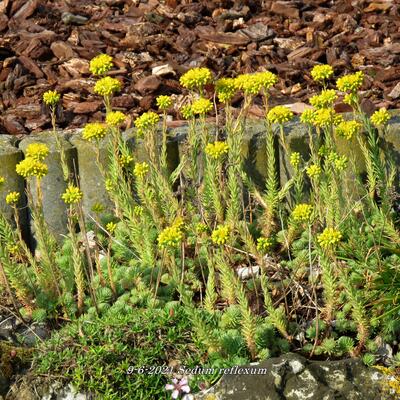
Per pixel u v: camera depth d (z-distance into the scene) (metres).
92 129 6.56
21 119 8.23
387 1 10.00
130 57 9.05
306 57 9.14
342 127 6.68
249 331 5.71
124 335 5.89
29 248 7.27
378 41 9.35
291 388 5.45
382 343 6.00
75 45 9.21
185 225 6.35
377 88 8.62
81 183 7.21
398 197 6.98
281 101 8.40
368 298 6.16
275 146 7.15
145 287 6.44
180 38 9.34
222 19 9.70
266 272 6.61
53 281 6.38
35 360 5.84
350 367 5.58
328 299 5.98
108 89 6.73
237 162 6.67
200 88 6.80
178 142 7.23
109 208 7.24
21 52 9.07
